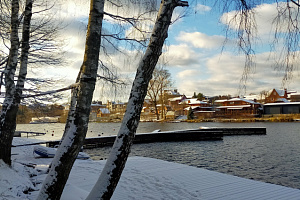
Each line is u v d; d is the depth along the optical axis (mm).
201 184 7105
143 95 2996
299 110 65312
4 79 6449
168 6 2992
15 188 5184
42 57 8289
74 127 3098
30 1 6637
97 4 3289
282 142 23719
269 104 70062
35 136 30656
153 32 3014
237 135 31750
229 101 76625
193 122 66000
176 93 99312
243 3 3117
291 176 11516
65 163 3002
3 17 6992
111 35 4508
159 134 27125
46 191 2918
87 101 3176
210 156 17359
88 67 3201
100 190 2779
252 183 7168
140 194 6305
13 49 6371
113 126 58406
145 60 2996
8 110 6250
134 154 18875
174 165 9680
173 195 6207
